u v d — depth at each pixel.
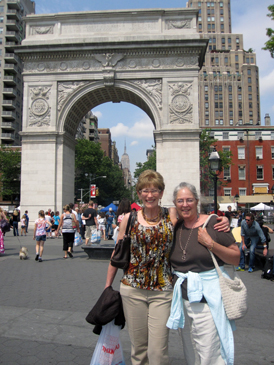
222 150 54.22
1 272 11.41
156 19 30.80
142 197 3.71
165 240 3.62
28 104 30.64
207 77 104.00
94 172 70.88
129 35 30.50
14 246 19.95
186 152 29.16
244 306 3.33
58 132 30.09
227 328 3.28
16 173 61.56
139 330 3.60
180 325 3.41
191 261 3.47
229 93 104.06
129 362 4.64
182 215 3.59
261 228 12.86
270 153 53.94
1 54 72.69
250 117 103.38
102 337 3.72
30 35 31.47
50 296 8.14
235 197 50.62
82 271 11.69
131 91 30.38
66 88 30.73
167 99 29.88
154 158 63.19
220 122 102.81
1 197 66.56
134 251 3.66
